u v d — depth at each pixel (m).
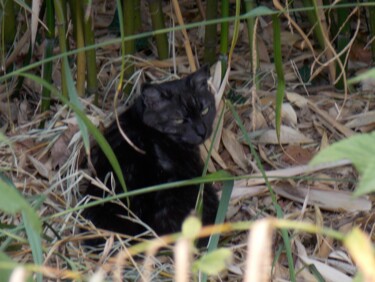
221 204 4.03
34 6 4.73
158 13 5.75
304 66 6.18
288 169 5.20
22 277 1.85
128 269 4.27
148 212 4.59
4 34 5.72
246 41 6.44
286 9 4.55
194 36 6.46
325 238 4.64
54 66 5.94
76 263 4.01
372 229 4.61
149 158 4.81
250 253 1.86
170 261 4.44
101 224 4.58
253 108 5.15
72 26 5.79
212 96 5.31
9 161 5.16
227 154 5.43
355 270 4.49
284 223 2.00
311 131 5.64
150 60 5.99
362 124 5.64
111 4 6.91
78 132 5.21
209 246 3.88
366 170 1.75
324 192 5.05
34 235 3.49
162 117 4.96
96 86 5.61
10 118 5.52
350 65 6.20
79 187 5.00
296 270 4.47
